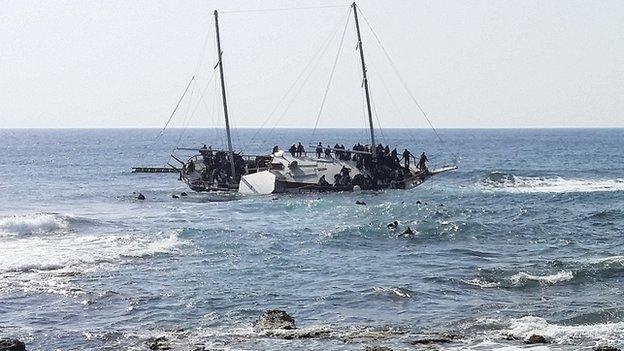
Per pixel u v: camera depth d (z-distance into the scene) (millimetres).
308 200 138625
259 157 161625
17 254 81188
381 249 88312
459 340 50094
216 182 161000
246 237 95875
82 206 139500
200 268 75938
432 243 92312
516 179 194000
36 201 148000
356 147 163375
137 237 94562
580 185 183000
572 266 74812
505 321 55125
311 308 60719
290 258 82062
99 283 68250
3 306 59875
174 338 51125
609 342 48781
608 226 106688
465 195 149000
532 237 96625
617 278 69375
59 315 57750
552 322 55219
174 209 132625
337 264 78938
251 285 68812
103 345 49812
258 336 51344
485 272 73188
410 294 64562
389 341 49812
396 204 124500
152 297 63469
